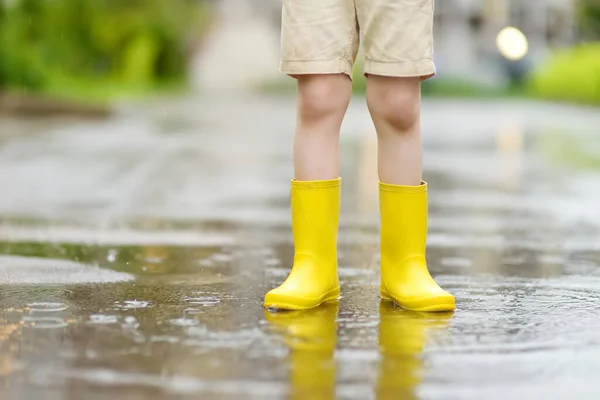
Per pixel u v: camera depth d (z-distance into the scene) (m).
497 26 48.47
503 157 15.70
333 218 4.99
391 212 4.97
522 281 5.61
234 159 14.98
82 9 49.34
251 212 8.93
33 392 3.35
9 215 8.53
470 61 47.78
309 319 4.50
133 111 29.84
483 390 3.41
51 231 7.58
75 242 7.02
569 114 29.28
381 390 3.39
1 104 26.67
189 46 53.59
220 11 53.56
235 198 10.07
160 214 8.73
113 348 3.90
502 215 8.94
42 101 27.42
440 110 31.89
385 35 4.79
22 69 31.06
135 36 52.31
